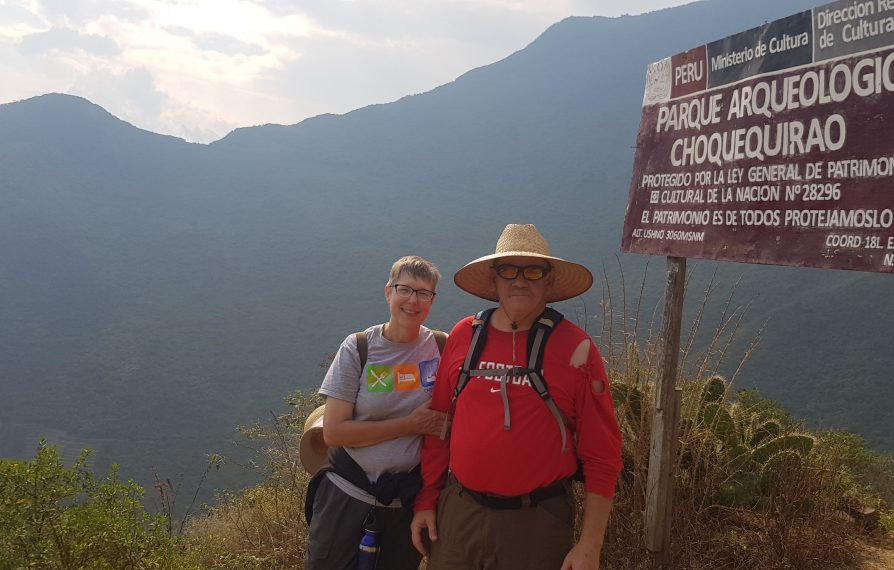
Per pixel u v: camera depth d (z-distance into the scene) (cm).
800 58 297
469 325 226
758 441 452
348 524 236
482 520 207
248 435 465
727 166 335
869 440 4838
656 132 395
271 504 444
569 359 206
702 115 356
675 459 362
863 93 268
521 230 228
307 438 299
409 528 240
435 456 230
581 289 234
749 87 324
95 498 279
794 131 298
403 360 240
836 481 436
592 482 203
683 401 417
